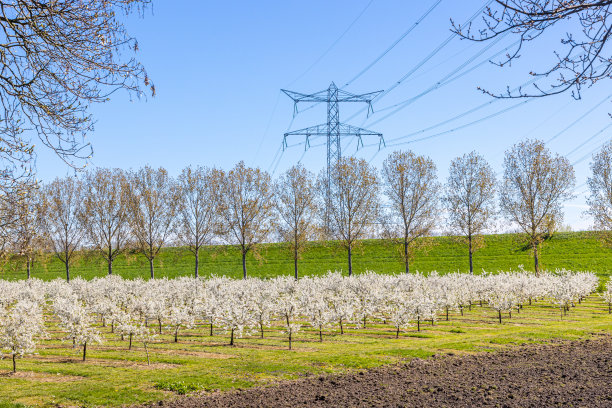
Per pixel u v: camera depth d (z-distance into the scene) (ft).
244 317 84.99
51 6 27.84
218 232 187.62
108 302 101.24
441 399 41.96
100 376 58.44
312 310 86.89
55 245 190.39
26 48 29.19
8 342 61.77
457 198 187.32
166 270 245.45
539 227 177.06
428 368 56.13
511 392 42.88
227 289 121.70
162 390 49.78
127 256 199.31
